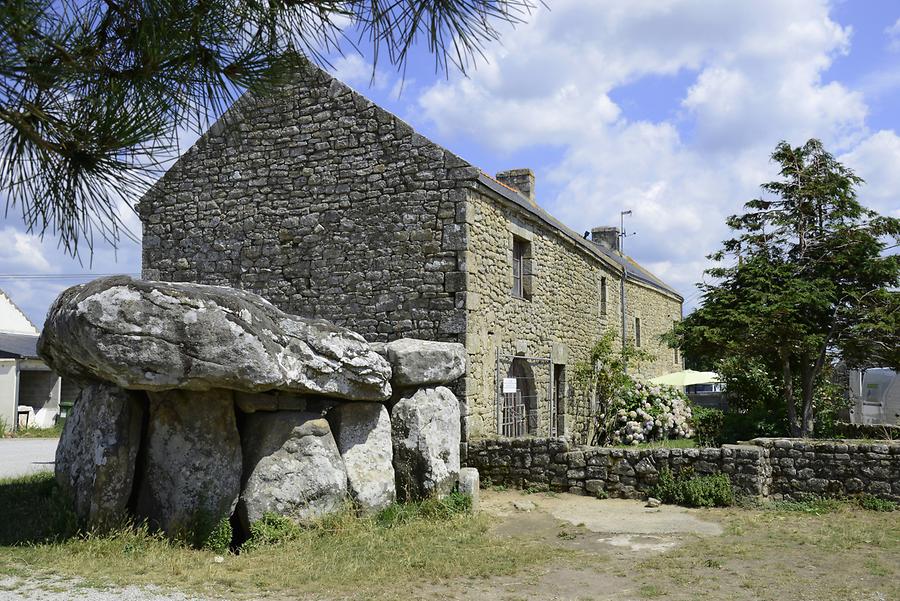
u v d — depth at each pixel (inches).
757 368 597.9
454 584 241.3
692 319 545.3
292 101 478.0
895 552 279.4
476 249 439.8
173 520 281.3
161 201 506.3
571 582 243.8
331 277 456.1
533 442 411.5
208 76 126.9
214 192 494.3
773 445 382.0
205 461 287.6
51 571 237.1
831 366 561.9
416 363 359.3
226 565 260.1
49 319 296.0
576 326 623.2
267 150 483.2
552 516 349.1
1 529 285.7
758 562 266.5
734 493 370.0
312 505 305.4
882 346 494.9
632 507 368.8
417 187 440.8
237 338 274.1
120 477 281.9
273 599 223.9
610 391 638.5
